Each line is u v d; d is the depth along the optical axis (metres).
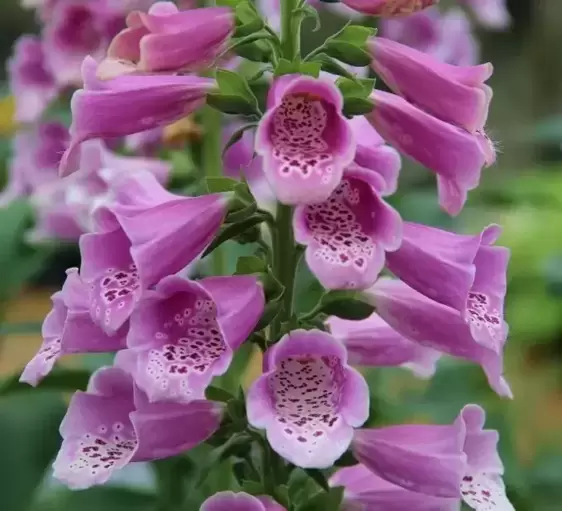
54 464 0.51
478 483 0.53
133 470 0.73
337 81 0.49
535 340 1.50
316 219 0.48
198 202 0.50
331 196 0.49
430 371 0.57
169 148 0.72
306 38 0.91
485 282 0.51
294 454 0.46
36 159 0.79
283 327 0.52
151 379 0.46
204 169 0.70
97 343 0.51
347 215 0.48
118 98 0.50
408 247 0.50
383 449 0.52
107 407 0.52
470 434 0.53
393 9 0.50
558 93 1.77
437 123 0.50
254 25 0.50
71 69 0.74
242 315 0.49
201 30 0.50
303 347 0.49
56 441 0.70
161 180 0.71
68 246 0.77
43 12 0.75
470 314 0.50
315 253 0.47
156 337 0.48
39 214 0.73
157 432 0.50
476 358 0.52
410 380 0.96
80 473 0.50
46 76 0.79
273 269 0.52
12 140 0.90
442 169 0.50
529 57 1.77
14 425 0.69
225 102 0.50
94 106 0.50
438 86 0.50
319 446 0.46
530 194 0.98
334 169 0.46
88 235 0.49
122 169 0.69
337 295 0.52
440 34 0.80
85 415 0.52
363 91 0.49
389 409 0.75
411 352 0.56
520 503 0.77
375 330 0.56
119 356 0.53
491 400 0.85
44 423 0.70
